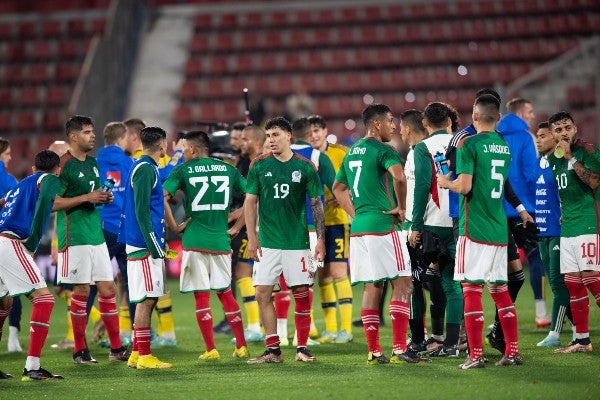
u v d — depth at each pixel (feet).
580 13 298.15
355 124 264.11
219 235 88.99
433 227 84.58
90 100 236.84
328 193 101.30
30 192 81.15
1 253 80.38
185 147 90.07
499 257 76.54
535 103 248.11
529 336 101.30
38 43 295.48
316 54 291.17
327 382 71.97
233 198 111.14
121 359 92.22
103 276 90.99
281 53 294.46
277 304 101.50
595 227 85.25
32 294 82.02
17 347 104.68
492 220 76.28
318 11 306.55
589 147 85.87
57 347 106.52
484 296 148.97
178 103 284.00
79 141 89.71
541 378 70.59
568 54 269.03
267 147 101.04
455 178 81.00
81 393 71.36
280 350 88.33
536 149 102.22
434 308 87.61
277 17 306.35
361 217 80.59
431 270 85.97
